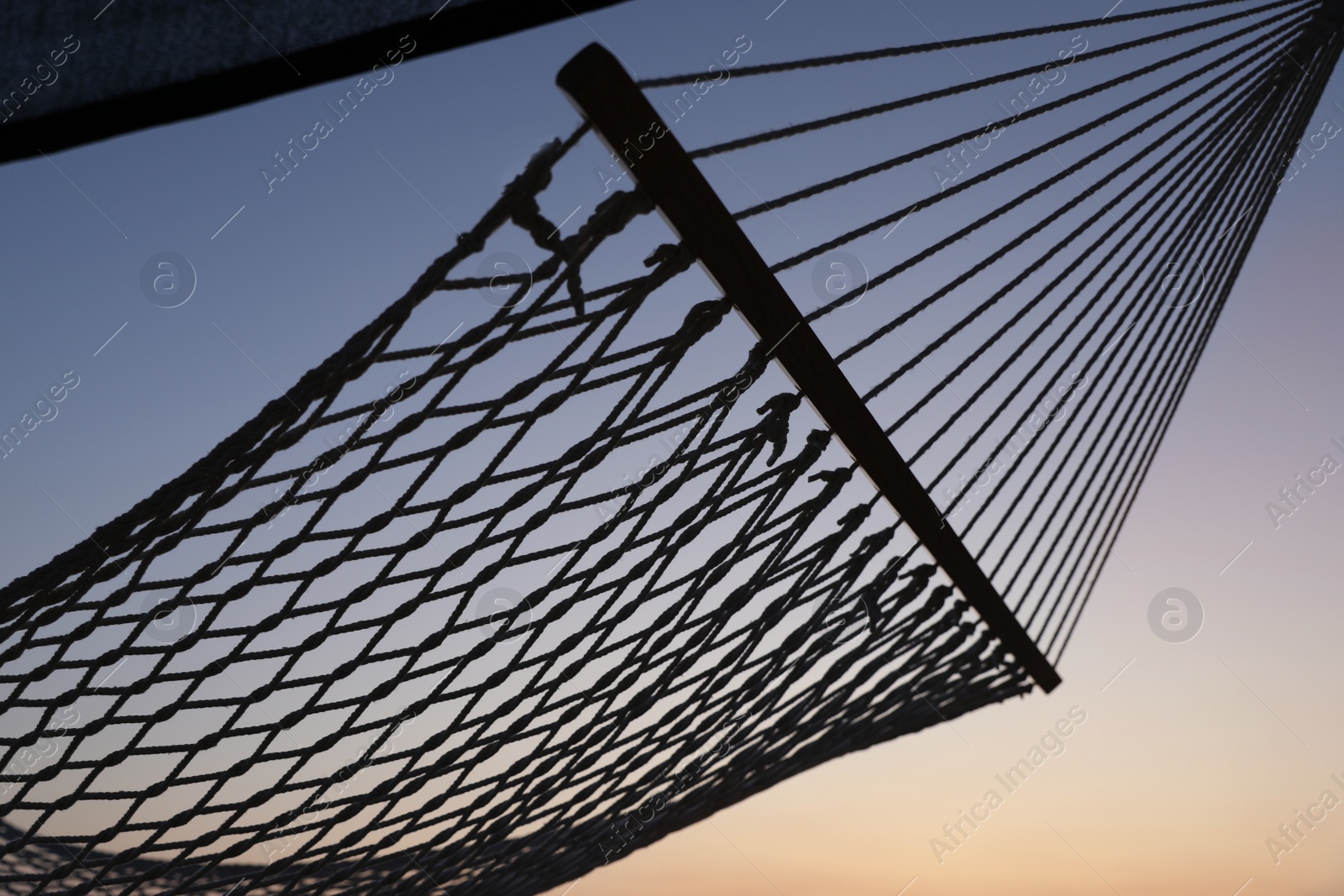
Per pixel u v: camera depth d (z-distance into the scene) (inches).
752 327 67.2
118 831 67.4
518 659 74.6
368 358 54.8
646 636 81.7
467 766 80.2
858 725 142.9
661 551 76.6
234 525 59.3
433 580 66.4
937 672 136.9
